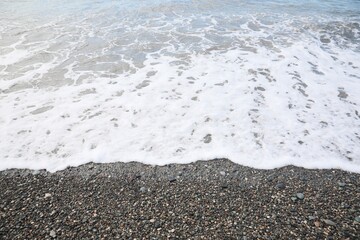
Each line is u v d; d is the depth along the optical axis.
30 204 4.02
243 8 12.41
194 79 7.08
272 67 7.63
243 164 4.77
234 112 5.96
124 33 9.74
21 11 11.82
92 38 9.35
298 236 3.51
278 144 5.18
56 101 6.28
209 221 3.73
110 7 12.36
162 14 11.57
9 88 6.68
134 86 6.82
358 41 9.32
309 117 5.82
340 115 5.87
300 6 12.79
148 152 5.04
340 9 12.41
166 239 3.49
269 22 10.80
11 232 3.61
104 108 6.09
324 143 5.18
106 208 3.95
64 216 3.83
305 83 6.95
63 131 5.46
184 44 8.95
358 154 4.94
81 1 13.30
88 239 3.50
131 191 4.25
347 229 3.61
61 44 8.91
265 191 4.23
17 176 4.54
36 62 7.84
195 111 6.01
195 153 5.01
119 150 5.07
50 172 4.63
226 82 6.96
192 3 12.95
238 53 8.38
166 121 5.75
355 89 6.70
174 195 4.17
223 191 4.24
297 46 8.86
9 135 5.32
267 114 5.91
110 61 7.94
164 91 6.64
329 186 4.33
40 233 3.59
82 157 4.92
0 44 8.80
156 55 8.27
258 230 3.60
